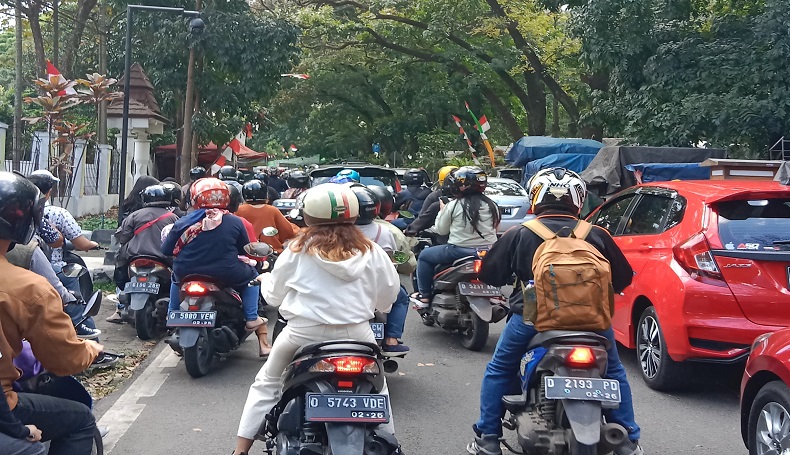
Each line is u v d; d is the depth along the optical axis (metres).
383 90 37.19
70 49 24.75
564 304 4.07
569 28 19.30
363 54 34.44
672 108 17.23
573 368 4.00
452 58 28.62
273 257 8.68
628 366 7.54
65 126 16.83
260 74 20.67
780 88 16.47
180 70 21.77
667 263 6.43
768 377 4.66
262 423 4.36
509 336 4.54
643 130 18.16
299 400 4.12
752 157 17.73
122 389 6.68
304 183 11.80
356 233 4.32
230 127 22.81
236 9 20.81
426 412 6.12
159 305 8.03
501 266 4.48
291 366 4.08
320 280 4.21
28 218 3.29
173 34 20.61
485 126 29.41
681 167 14.97
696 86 17.22
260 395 4.37
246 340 8.55
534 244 4.36
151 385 6.78
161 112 23.83
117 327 8.97
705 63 17.17
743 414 4.85
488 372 4.63
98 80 16.53
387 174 14.27
